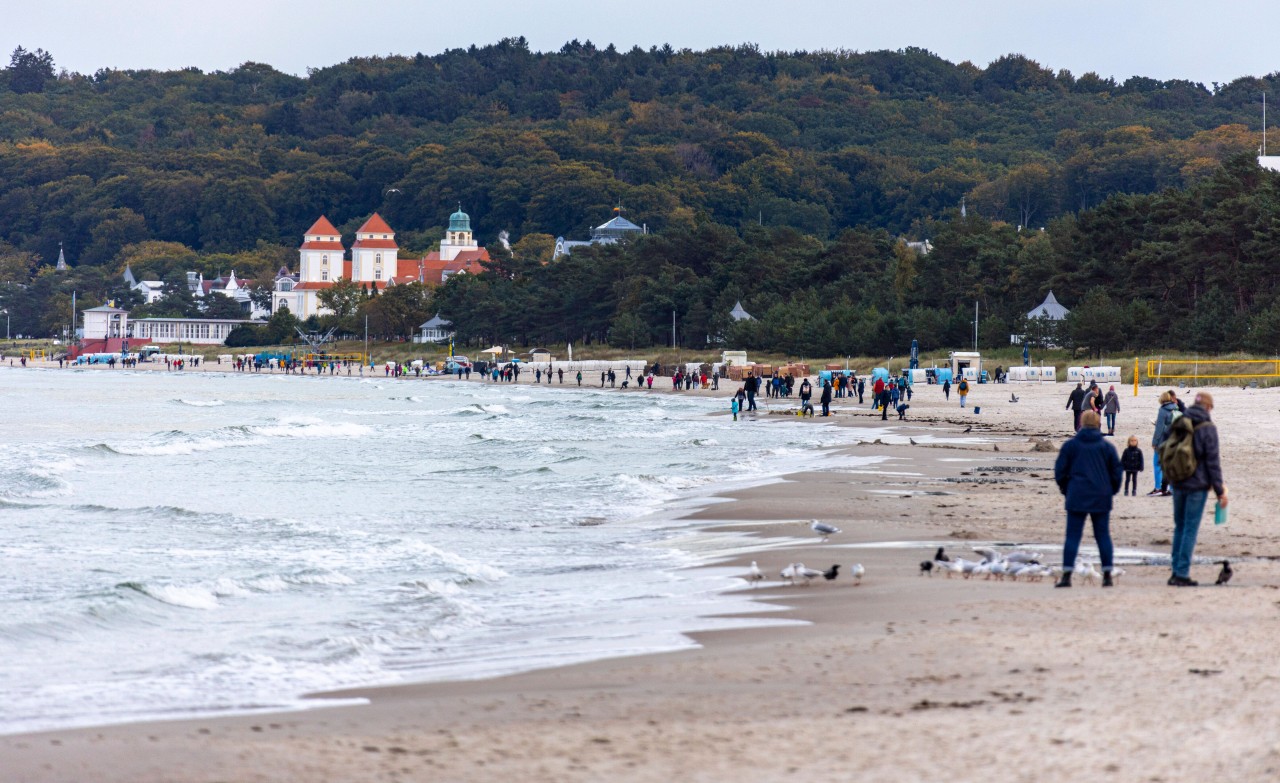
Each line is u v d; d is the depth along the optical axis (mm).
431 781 12094
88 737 14172
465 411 112375
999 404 106500
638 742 13195
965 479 46312
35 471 54750
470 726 14242
